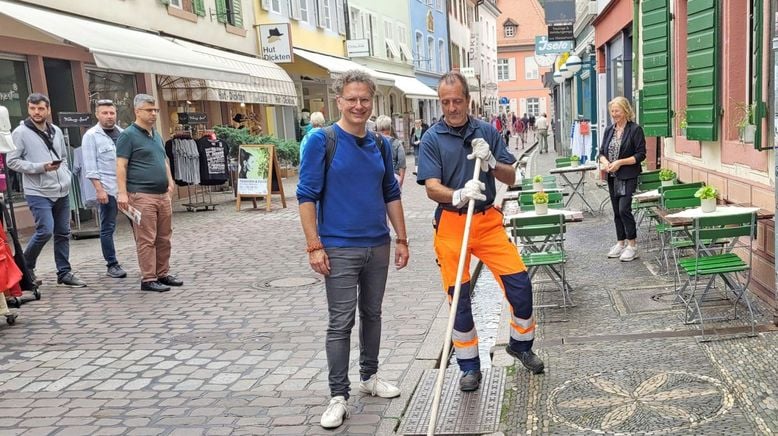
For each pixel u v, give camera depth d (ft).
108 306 22.12
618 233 25.43
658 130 29.60
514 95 246.88
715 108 21.80
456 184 13.73
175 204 51.24
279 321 19.88
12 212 22.44
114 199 25.81
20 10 34.45
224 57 56.29
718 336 15.83
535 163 78.07
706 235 16.22
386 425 12.76
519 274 14.06
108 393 14.92
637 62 37.01
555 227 19.83
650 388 13.44
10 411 14.10
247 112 68.90
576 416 12.57
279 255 29.91
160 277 24.66
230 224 40.19
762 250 18.35
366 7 102.78
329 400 14.02
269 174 45.32
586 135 59.26
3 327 20.11
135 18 47.50
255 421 13.20
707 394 12.93
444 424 12.67
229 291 23.71
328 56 84.48
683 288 18.72
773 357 14.33
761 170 18.45
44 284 25.25
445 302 20.92
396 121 112.98
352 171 12.94
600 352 15.64
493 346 16.83
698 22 22.43
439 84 13.64
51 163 23.08
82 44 33.71
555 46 68.03
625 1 42.63
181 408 13.97
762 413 12.00
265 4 69.36
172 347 17.89
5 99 37.22
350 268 13.06
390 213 14.05
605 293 20.72
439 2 148.46
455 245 13.67
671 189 22.39
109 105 25.59
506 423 12.55
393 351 16.78
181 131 50.47
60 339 18.84
